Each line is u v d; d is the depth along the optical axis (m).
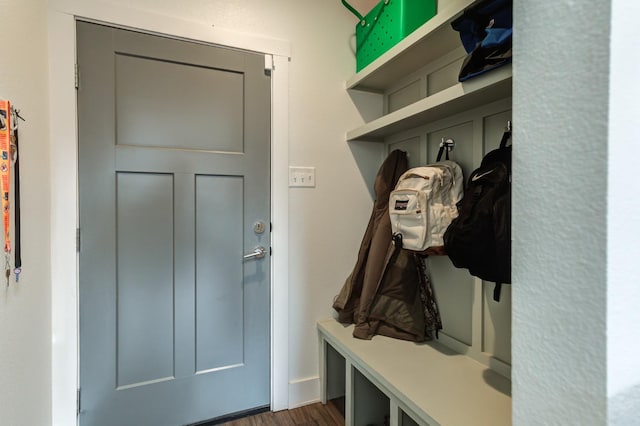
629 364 0.40
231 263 1.78
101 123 1.53
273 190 1.86
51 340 1.43
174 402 1.67
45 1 1.39
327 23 2.00
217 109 1.74
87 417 1.52
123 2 1.55
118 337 1.57
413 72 1.88
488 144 1.48
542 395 0.45
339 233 2.04
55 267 1.44
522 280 0.48
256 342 1.84
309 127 1.95
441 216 1.48
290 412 1.86
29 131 1.18
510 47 1.06
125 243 1.58
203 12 1.70
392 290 1.76
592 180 0.39
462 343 1.61
